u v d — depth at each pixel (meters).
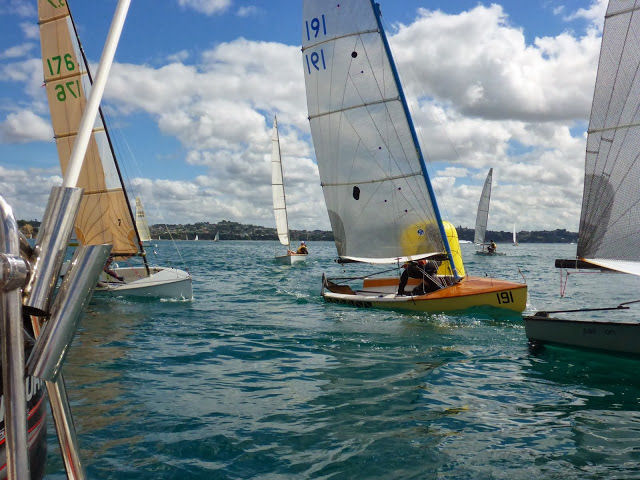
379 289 11.82
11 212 0.76
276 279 16.94
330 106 10.82
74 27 11.73
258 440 3.33
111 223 12.55
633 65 4.87
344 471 2.89
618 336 5.40
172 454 3.08
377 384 4.72
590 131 5.21
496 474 2.87
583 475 2.85
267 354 5.95
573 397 4.33
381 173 10.51
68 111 12.13
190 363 5.47
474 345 6.48
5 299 0.69
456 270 10.62
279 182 32.75
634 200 4.93
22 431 0.70
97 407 3.95
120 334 7.07
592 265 5.30
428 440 3.36
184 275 11.61
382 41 9.98
